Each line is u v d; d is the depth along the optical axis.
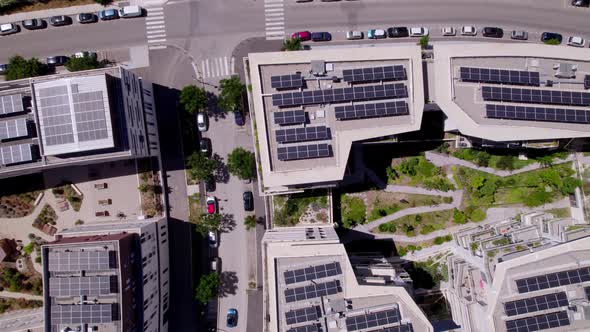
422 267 71.50
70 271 57.78
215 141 72.94
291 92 55.62
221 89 71.19
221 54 73.00
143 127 67.56
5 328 64.56
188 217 72.88
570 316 51.59
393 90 55.84
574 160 71.44
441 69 56.69
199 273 72.88
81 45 72.69
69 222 72.12
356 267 60.28
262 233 72.94
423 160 72.12
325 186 62.31
